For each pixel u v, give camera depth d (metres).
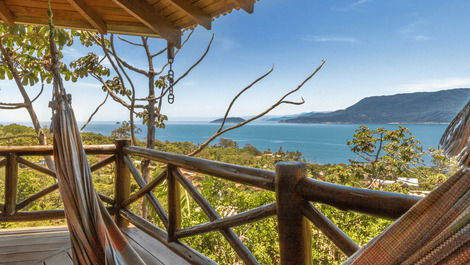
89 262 1.48
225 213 3.95
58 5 2.76
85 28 3.01
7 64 5.25
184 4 2.57
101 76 5.70
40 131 5.69
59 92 1.75
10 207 2.68
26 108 5.61
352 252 0.97
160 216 2.23
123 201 2.92
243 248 1.51
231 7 2.55
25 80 4.98
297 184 1.12
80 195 1.52
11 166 2.68
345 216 3.21
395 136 6.16
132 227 2.93
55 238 2.68
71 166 1.58
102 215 1.68
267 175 1.31
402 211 0.81
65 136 1.65
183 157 1.91
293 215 1.12
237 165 1.51
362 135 6.61
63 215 2.82
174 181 2.09
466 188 0.49
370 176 6.20
